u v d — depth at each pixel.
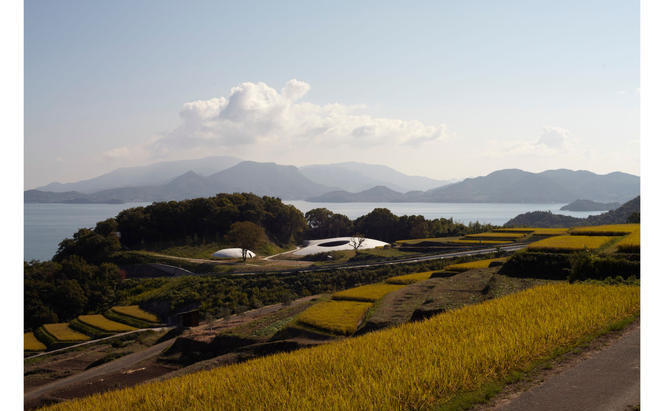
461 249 90.12
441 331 18.12
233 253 126.75
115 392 19.45
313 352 19.09
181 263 117.31
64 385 33.53
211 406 14.02
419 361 14.30
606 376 12.12
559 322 16.72
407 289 38.06
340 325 30.23
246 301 75.56
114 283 97.12
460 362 13.61
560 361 13.61
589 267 29.61
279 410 12.30
